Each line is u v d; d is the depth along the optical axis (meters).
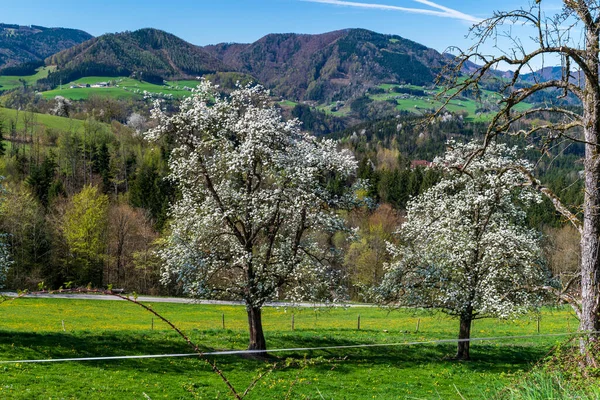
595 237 10.48
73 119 156.62
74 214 72.00
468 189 29.73
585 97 10.41
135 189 97.94
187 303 61.75
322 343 35.25
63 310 51.47
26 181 91.44
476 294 29.33
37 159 109.81
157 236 79.62
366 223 87.94
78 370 24.33
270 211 28.00
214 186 29.30
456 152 27.39
